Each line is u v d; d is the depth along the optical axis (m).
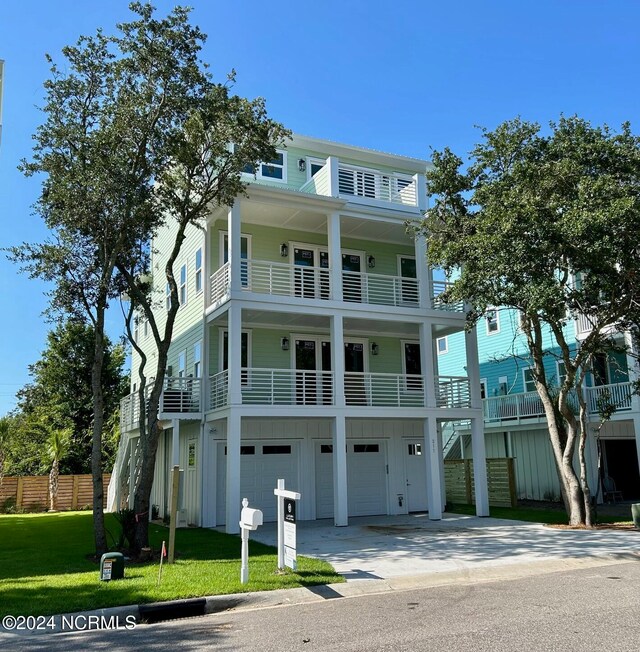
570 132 15.50
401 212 19.80
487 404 26.70
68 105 12.36
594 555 11.01
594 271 13.43
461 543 12.88
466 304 19.16
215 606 7.84
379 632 6.34
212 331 19.16
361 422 20.41
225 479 18.31
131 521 11.47
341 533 15.10
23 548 12.94
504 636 6.02
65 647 6.23
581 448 15.56
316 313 17.66
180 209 13.65
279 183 20.98
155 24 12.59
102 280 12.16
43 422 31.30
